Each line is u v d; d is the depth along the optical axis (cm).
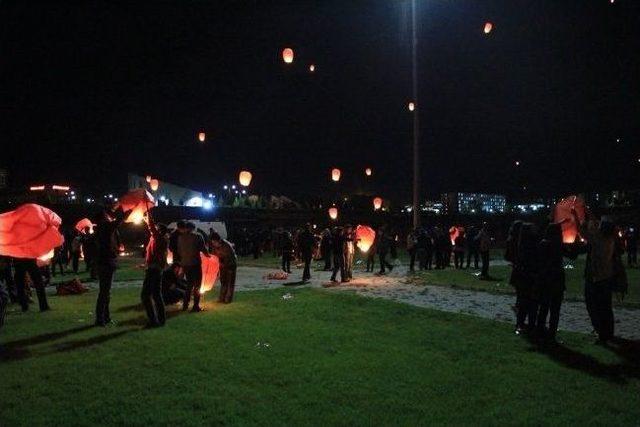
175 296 1313
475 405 623
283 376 722
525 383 702
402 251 3966
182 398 633
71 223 3791
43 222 1079
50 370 745
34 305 1355
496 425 564
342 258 1903
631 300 1455
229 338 941
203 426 554
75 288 1562
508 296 1516
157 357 812
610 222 925
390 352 851
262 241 3812
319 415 587
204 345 887
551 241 948
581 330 1059
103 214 1085
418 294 1569
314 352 847
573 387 688
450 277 2100
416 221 2819
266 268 2591
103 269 1072
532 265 988
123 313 1216
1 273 1353
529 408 612
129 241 4038
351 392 662
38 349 866
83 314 1203
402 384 694
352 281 1944
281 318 1134
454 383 700
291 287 1730
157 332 992
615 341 940
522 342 927
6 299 918
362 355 831
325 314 1179
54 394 649
